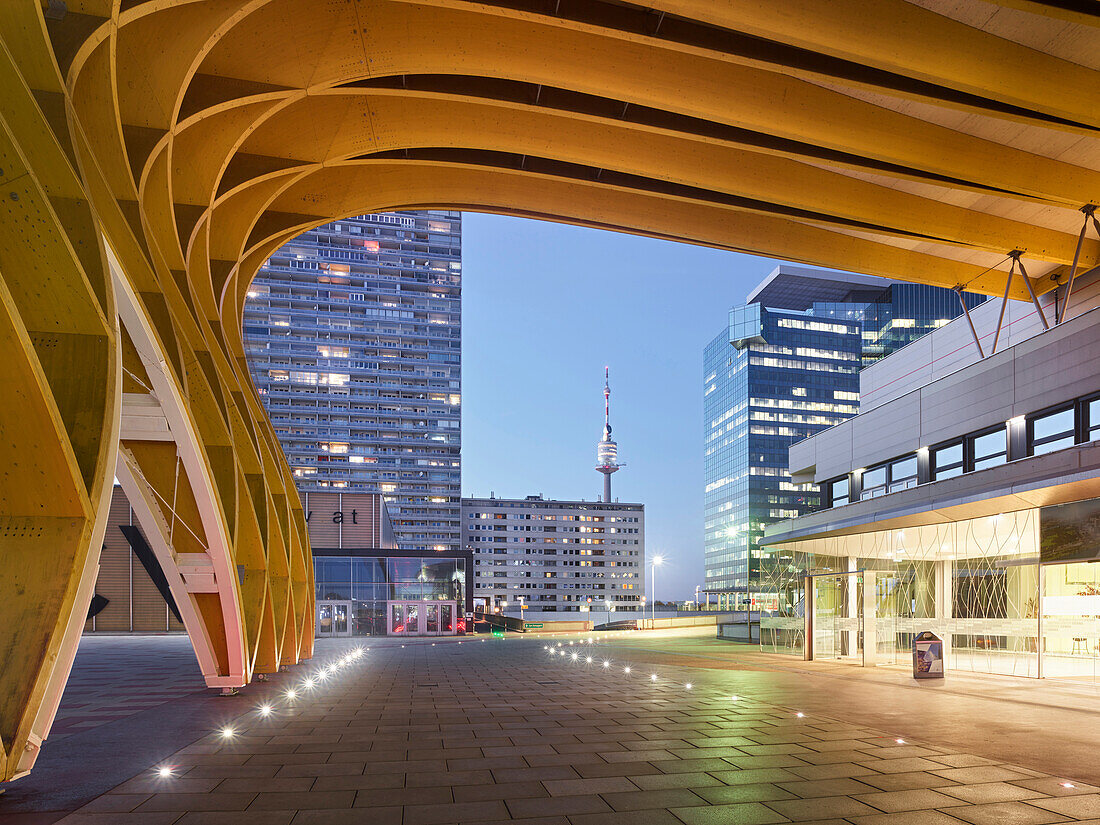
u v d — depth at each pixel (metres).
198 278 21.34
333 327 153.00
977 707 14.56
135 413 13.29
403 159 26.36
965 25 17.33
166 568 15.35
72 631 7.63
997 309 35.44
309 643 28.30
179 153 19.34
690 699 15.73
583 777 8.62
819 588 28.78
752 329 164.38
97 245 8.33
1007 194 23.30
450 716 13.36
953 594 23.12
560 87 20.44
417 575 49.94
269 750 10.23
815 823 6.89
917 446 33.94
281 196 28.52
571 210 30.84
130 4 12.58
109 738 11.20
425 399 155.88
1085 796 7.83
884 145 21.36
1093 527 17.91
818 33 16.45
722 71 20.47
